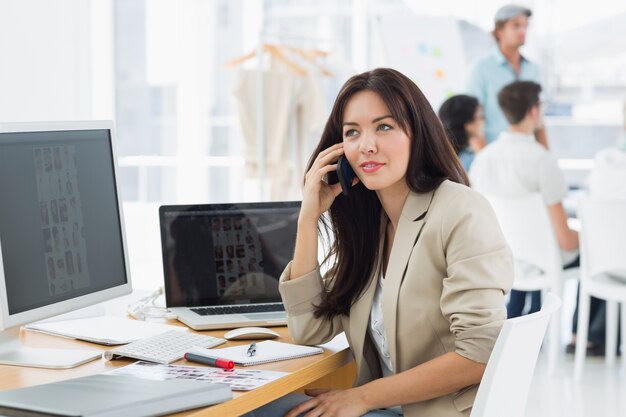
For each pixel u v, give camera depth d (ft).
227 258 8.71
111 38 24.04
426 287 7.15
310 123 21.11
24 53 20.29
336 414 6.89
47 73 20.99
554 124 23.30
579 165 23.12
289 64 20.95
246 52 24.16
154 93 24.26
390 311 7.22
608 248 15.84
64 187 7.03
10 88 19.93
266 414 7.39
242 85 21.02
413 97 7.27
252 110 21.08
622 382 16.01
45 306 6.74
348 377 8.79
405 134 7.24
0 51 19.62
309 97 21.08
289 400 7.72
